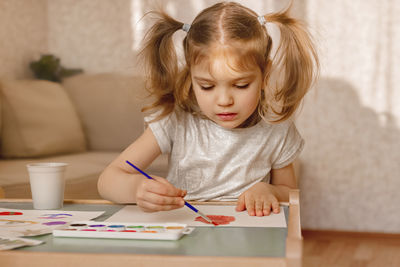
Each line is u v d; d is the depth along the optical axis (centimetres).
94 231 64
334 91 245
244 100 90
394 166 243
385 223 246
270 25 241
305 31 106
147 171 180
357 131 245
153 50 111
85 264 55
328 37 243
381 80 241
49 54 265
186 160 112
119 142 241
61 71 265
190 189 113
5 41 236
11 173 170
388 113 241
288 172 118
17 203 93
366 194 247
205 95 91
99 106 244
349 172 247
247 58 89
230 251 57
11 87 216
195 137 112
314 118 248
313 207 252
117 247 59
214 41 88
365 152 245
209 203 90
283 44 106
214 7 98
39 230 68
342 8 241
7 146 211
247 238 64
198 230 69
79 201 93
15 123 211
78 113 244
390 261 206
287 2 245
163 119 113
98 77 252
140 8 263
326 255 215
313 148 250
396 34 238
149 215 80
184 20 259
